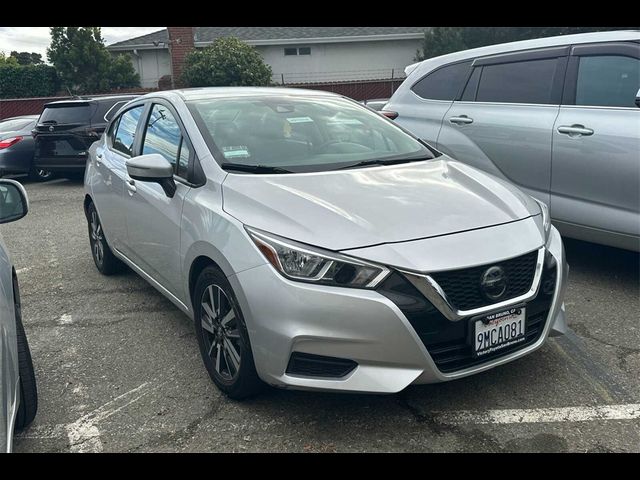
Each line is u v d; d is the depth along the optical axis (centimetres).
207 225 309
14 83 2636
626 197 423
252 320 278
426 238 275
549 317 300
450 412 299
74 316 445
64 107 1066
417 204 299
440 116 558
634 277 475
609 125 430
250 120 378
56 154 1070
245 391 302
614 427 283
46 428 299
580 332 382
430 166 363
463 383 324
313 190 307
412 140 412
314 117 402
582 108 453
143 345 390
